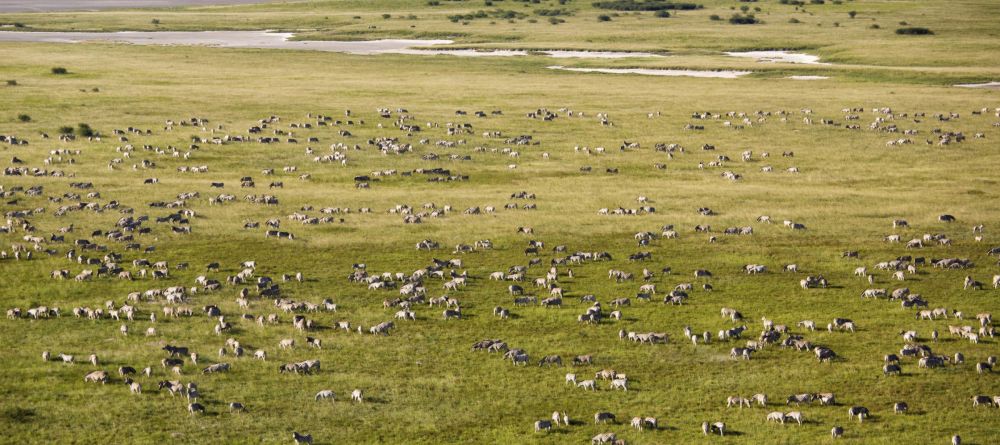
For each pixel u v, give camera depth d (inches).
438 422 2107.5
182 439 2015.3
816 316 2736.2
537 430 2053.4
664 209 3912.4
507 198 4074.8
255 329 2615.7
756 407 2165.4
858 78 7504.9
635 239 3486.7
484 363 2420.0
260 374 2336.4
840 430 2011.6
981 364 2333.9
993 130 5369.1
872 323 2669.8
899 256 3284.9
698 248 3395.7
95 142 5007.4
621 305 2817.4
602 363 2415.1
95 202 3826.3
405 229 3599.9
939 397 2194.9
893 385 2261.3
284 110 6008.9
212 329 2610.7
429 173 4517.7
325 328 2637.8
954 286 2974.9
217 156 4785.9
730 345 2517.2
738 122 5698.8
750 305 2827.3
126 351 2454.5
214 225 3617.1
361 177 4404.5
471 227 3627.0
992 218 3722.9
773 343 2518.5
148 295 2827.3
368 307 2805.1
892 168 4623.5
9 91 6441.9
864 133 5359.3
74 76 7258.9
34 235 3420.3
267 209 3860.7
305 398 2217.0
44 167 4451.3
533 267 3184.1
